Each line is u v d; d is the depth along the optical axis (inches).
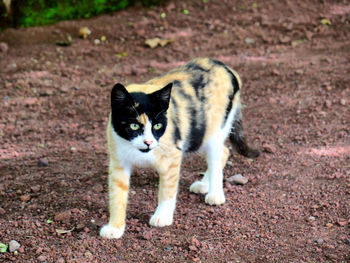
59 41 518.6
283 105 406.9
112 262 219.1
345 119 375.2
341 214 256.8
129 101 218.8
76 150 339.3
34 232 241.8
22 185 288.0
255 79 457.7
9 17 518.6
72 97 425.1
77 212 260.4
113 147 234.8
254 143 349.7
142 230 246.5
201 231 246.1
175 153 241.4
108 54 507.8
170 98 242.4
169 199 249.8
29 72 460.8
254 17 590.6
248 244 234.1
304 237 237.9
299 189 285.1
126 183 244.4
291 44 530.9
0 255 222.5
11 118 384.8
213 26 567.2
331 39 539.2
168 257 223.5
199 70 265.0
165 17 584.1
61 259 216.8
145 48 523.2
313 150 334.3
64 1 549.6
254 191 286.0
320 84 437.1
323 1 626.8
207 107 257.4
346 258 220.2
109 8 583.5
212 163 275.1
